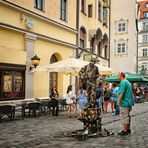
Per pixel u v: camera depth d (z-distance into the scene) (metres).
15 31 19.05
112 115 19.09
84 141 9.70
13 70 19.09
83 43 30.58
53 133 11.32
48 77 23.02
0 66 17.84
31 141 9.64
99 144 9.20
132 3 43.12
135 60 45.56
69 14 26.30
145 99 42.38
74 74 19.75
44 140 9.83
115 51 43.62
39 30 21.69
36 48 21.34
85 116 10.98
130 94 10.95
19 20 19.48
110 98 21.62
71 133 10.79
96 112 10.98
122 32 43.41
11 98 18.91
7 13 18.38
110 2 40.69
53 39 23.27
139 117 18.31
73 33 27.16
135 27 45.09
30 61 20.45
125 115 10.95
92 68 11.12
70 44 26.19
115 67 43.59
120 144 9.21
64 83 25.64
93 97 11.04
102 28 35.56
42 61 22.11
